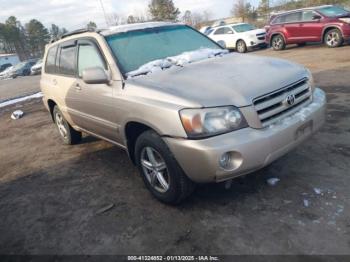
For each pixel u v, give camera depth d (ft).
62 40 16.89
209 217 10.52
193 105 9.55
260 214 10.26
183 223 10.46
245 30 58.03
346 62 31.63
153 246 9.70
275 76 10.76
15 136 24.71
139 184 13.44
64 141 20.12
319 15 44.14
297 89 10.92
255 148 9.45
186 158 9.75
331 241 8.77
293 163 12.91
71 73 15.74
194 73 11.40
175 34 14.87
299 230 9.33
